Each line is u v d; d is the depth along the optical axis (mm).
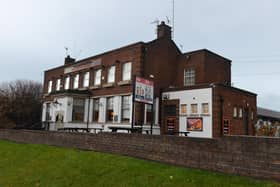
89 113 24047
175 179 7176
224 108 18453
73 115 23516
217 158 7434
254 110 22781
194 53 22766
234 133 19297
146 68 20625
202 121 18203
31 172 9844
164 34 23062
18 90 39594
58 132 13922
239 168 6953
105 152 10961
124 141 10242
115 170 8508
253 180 6504
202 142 7820
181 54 23797
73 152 11555
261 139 6625
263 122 31562
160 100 21234
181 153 8305
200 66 22062
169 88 20781
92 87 24219
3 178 9539
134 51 20828
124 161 9211
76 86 26641
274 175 6305
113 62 22672
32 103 37000
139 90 13445
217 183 6605
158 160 8914
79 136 12500
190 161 8039
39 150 13023
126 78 21297
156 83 21328
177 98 20062
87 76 25516
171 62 23234
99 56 24344
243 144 6949
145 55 20703
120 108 21109
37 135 15664
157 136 9078
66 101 23453
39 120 34844
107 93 22609
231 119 19141
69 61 31312
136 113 19688
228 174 7121
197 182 6824
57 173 9219
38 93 42781
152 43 21500
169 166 8289
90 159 10055
